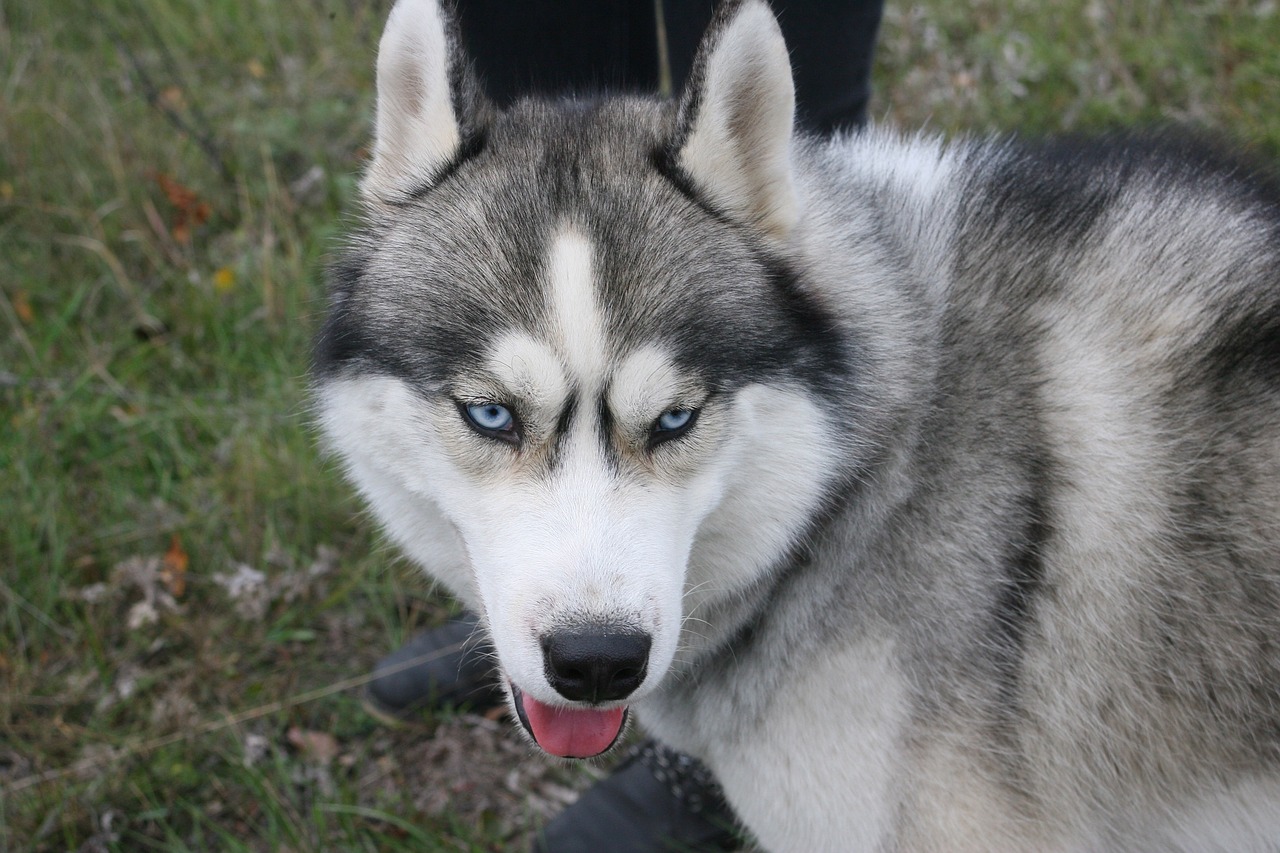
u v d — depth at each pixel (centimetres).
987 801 211
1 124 513
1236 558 204
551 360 189
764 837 236
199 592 349
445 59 205
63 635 336
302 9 596
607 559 185
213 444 395
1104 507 207
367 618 345
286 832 286
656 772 277
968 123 472
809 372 205
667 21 284
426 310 199
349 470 238
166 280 463
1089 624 209
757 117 201
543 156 208
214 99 549
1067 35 521
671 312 193
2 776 304
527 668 186
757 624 223
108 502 372
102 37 601
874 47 303
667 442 197
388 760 308
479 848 280
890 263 218
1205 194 230
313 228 460
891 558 210
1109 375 210
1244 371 206
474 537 201
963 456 210
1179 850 231
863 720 210
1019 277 219
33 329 439
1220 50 498
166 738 303
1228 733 211
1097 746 214
